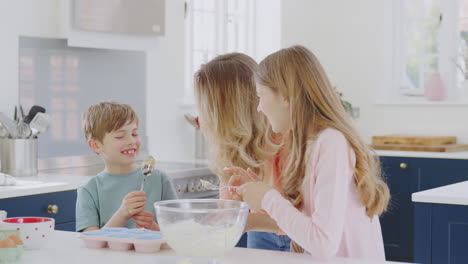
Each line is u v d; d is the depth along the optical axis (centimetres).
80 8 369
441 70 554
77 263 146
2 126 333
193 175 371
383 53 566
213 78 197
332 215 153
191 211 140
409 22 564
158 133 448
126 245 160
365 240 171
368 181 165
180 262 137
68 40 369
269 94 171
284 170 178
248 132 196
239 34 551
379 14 567
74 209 310
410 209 482
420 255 267
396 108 559
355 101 577
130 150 226
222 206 154
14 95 354
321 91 167
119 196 223
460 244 258
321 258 151
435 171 471
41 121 339
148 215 196
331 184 155
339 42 582
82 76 390
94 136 225
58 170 365
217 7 523
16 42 355
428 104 545
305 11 582
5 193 276
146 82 434
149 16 407
